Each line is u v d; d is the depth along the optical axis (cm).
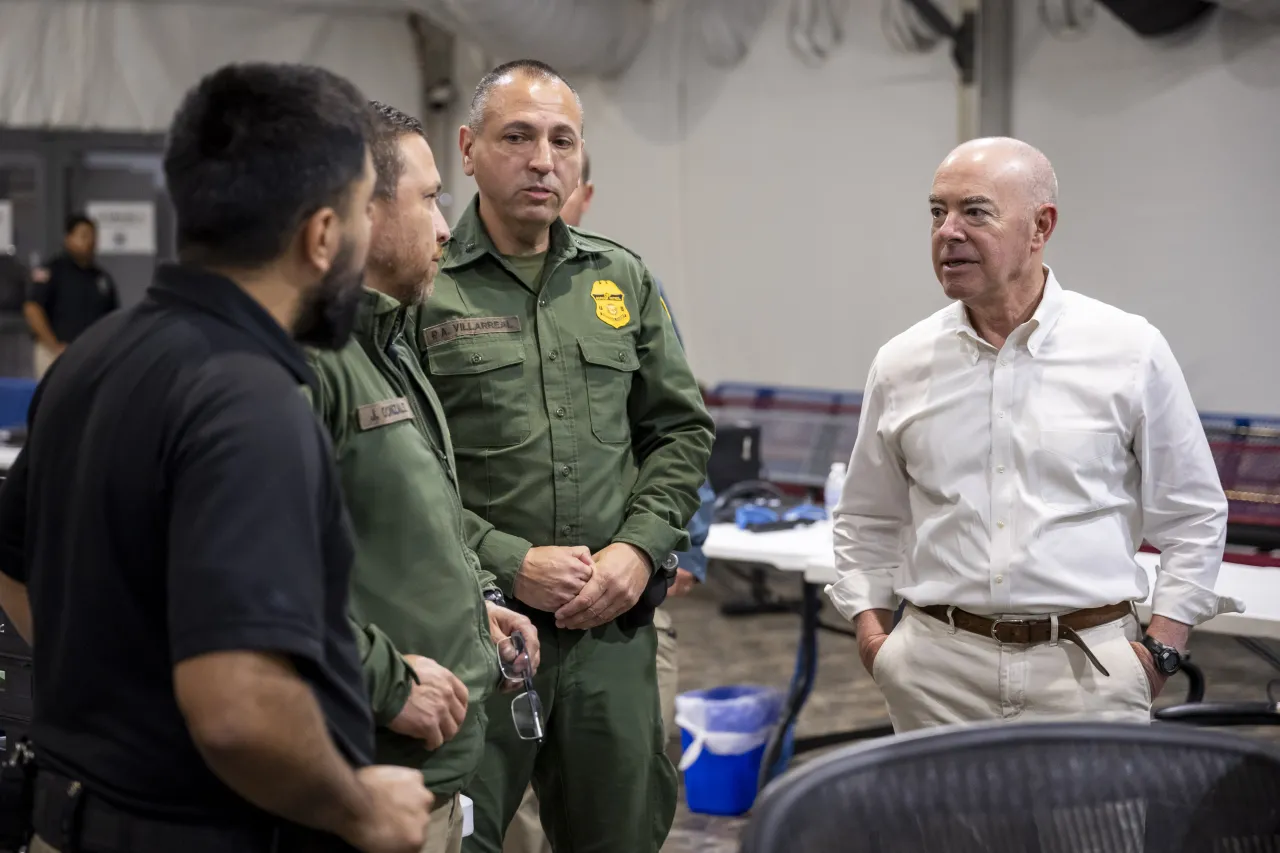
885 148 664
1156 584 226
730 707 363
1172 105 560
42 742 123
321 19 829
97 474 117
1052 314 219
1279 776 122
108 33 798
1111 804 125
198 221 120
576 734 224
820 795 117
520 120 221
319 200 121
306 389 155
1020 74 615
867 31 665
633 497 232
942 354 226
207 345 117
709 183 747
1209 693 459
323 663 116
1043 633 216
